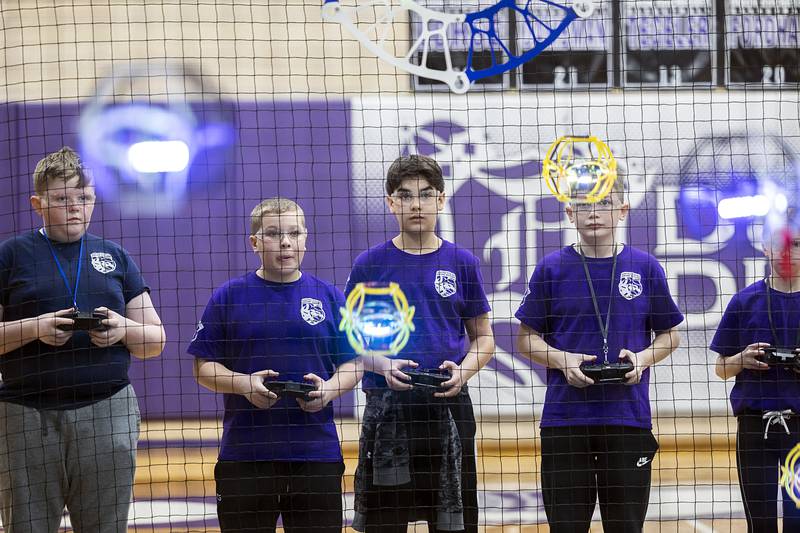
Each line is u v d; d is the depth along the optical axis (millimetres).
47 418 5066
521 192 9914
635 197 9992
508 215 9922
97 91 10242
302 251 5414
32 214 9555
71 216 5258
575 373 5281
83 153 10086
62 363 5125
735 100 10164
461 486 5316
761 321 5824
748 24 10164
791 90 10141
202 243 10086
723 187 10031
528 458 9211
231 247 10070
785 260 5805
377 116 9961
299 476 5219
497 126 8961
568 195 5684
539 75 9961
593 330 5496
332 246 9125
